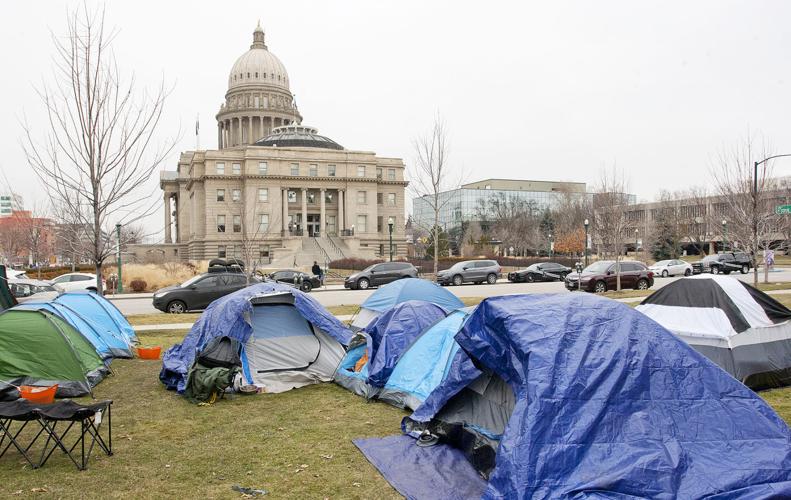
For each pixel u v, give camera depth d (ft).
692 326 29.01
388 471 19.43
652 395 17.47
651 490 15.43
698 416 17.38
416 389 27.09
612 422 16.63
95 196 40.73
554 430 16.12
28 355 29.35
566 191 267.80
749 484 15.88
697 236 195.11
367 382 29.71
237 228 231.50
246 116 312.29
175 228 287.89
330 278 156.04
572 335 18.37
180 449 22.04
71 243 54.08
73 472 19.66
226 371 29.66
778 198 100.58
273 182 234.79
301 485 18.43
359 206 248.32
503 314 19.33
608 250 130.52
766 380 28.50
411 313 31.45
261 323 33.14
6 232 176.04
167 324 58.34
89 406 20.20
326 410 27.61
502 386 20.01
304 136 273.13
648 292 81.05
